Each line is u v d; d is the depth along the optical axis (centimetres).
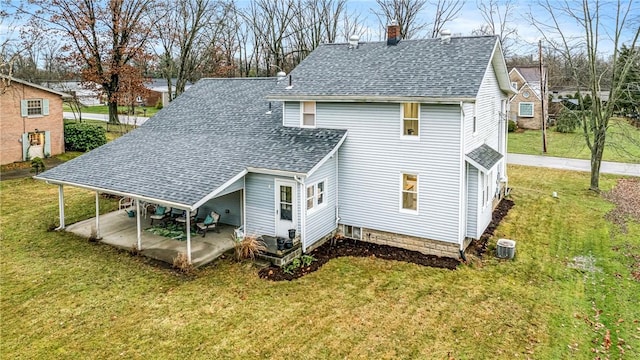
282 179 1434
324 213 1541
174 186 1388
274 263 1342
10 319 1035
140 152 1775
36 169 2534
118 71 3753
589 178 2572
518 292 1187
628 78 2531
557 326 1016
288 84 1689
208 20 4366
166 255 1406
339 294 1172
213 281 1238
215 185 1355
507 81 1864
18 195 2133
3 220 1764
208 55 4569
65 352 910
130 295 1153
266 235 1510
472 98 1266
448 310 1089
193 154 1653
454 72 1424
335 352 916
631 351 917
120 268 1316
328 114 1595
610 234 1639
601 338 968
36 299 1130
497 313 1074
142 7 3803
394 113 1446
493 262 1392
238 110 1986
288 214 1466
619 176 2627
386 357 899
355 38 1828
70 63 3716
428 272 1315
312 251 1477
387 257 1435
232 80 2297
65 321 1027
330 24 4478
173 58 4831
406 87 1423
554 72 4359
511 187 2364
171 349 924
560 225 1744
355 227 1597
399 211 1497
